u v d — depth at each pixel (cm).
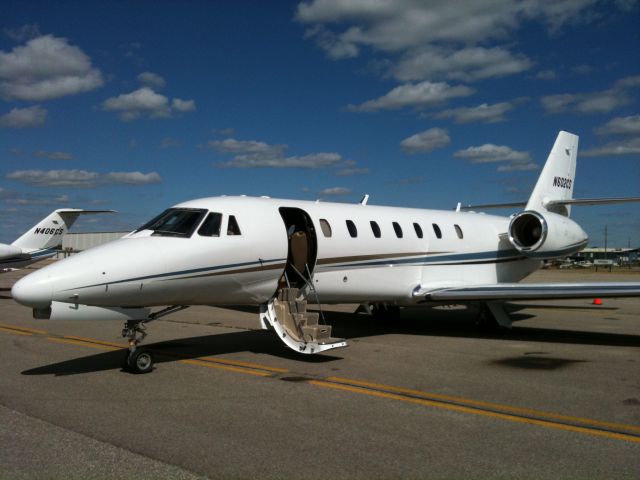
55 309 777
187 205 968
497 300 1196
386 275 1226
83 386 745
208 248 912
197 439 530
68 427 567
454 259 1394
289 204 1098
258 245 973
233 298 973
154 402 663
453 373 826
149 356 838
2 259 2442
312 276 1094
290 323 992
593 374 820
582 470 459
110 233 5419
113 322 1439
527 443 522
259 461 476
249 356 968
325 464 470
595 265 8812
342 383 761
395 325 1431
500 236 1546
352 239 1153
